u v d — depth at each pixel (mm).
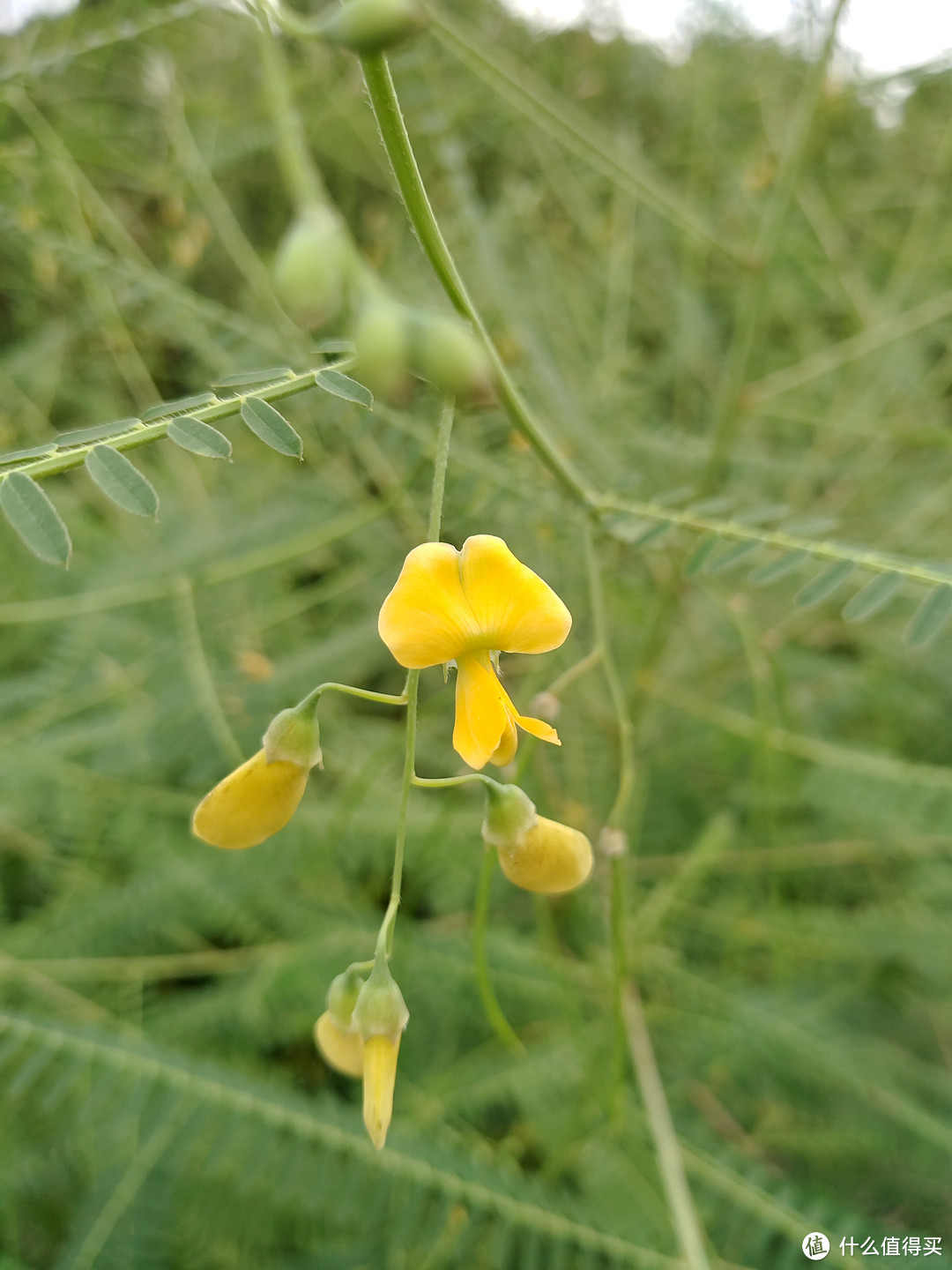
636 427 228
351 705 216
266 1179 122
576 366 232
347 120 203
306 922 173
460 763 192
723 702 213
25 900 198
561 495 148
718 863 184
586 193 247
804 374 204
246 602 192
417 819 176
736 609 160
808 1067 153
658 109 294
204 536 192
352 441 162
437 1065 161
